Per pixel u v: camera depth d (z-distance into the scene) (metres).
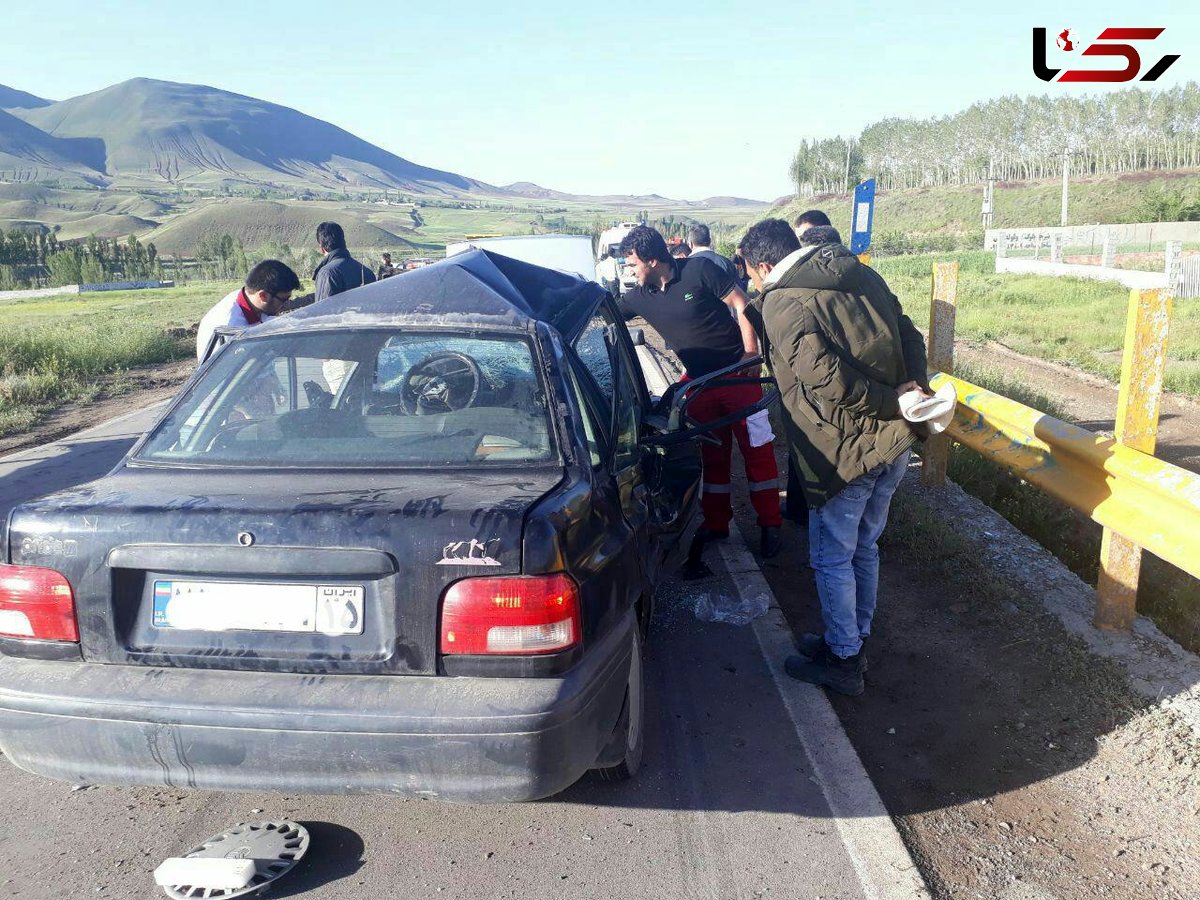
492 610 2.43
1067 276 27.08
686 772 3.29
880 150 196.25
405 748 2.39
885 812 3.04
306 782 2.46
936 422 3.46
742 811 3.06
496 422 2.98
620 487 3.23
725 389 5.23
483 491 2.65
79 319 31.55
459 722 2.37
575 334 3.65
